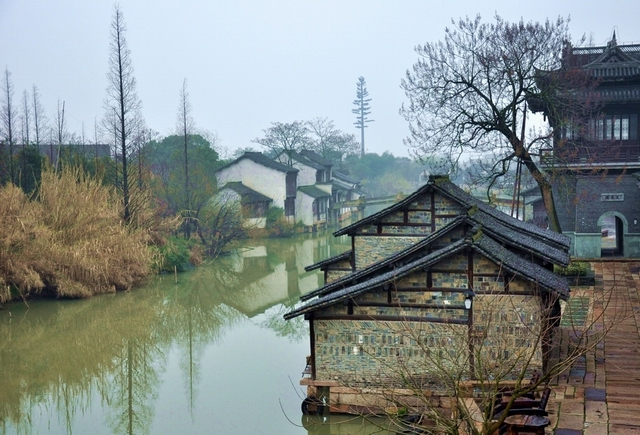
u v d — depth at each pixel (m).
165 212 58.75
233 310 38.34
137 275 44.62
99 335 32.88
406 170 147.12
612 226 66.44
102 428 20.92
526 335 18.81
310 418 20.14
